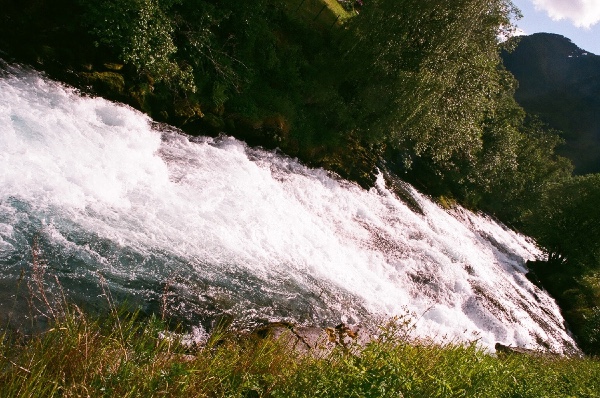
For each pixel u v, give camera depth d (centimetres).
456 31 2016
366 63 2086
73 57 1168
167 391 364
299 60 2011
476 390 601
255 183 1397
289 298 973
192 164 1262
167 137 1324
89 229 774
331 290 1139
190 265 857
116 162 1004
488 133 3734
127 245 795
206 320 739
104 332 455
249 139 1655
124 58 1166
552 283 2817
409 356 610
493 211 4384
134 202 933
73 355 374
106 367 378
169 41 1230
